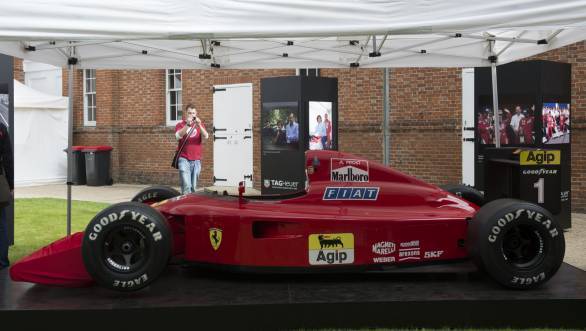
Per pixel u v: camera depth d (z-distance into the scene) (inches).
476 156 370.3
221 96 595.5
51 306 187.5
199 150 446.3
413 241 211.6
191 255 217.2
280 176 428.5
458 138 470.6
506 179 233.5
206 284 213.3
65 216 412.2
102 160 661.3
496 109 329.1
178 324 185.3
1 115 286.8
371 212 215.8
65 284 209.9
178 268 237.8
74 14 197.0
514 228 201.5
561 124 346.9
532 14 192.7
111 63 333.4
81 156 669.3
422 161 491.8
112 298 196.2
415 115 492.7
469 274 225.0
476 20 194.9
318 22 198.2
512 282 198.7
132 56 339.9
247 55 355.3
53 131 684.1
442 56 339.9
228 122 591.5
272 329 186.4
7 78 291.4
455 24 195.9
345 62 356.5
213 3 198.5
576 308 190.9
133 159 676.1
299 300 191.0
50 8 196.1
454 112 471.2
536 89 336.5
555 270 201.0
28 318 183.8
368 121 513.7
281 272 209.0
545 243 200.7
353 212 215.0
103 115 685.9
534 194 223.1
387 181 222.1
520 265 200.5
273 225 211.9
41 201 502.0
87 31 197.8
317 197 217.9
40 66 781.3
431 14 196.5
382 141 508.7
